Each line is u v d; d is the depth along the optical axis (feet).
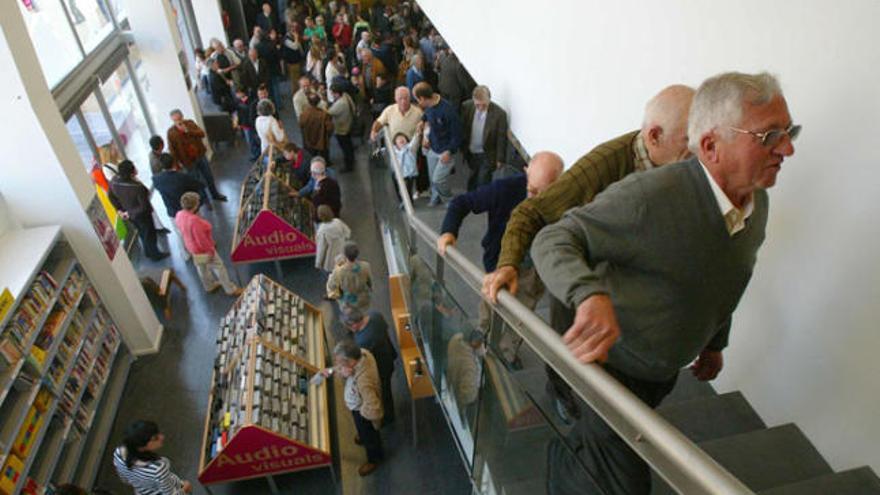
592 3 9.68
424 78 28.71
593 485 4.63
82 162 16.11
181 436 16.12
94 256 16.52
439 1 21.06
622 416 3.54
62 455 14.35
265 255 21.76
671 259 4.08
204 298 21.36
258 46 37.04
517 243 5.34
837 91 5.63
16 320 12.91
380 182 19.11
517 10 13.53
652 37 8.02
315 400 15.31
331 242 20.75
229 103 33.81
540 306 10.36
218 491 14.79
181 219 19.70
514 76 14.39
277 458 13.69
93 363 16.10
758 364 7.74
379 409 13.55
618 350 4.82
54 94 18.84
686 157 5.30
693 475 2.89
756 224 4.35
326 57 34.68
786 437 6.99
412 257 12.37
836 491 5.97
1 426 12.26
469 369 8.25
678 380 9.02
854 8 5.26
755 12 6.26
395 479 15.06
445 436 16.16
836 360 6.37
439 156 18.65
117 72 26.81
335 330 19.95
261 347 15.35
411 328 14.73
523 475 6.19
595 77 9.92
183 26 38.19
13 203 15.10
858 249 5.81
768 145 3.65
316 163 21.76
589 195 5.68
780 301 7.12
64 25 21.04
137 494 12.41
